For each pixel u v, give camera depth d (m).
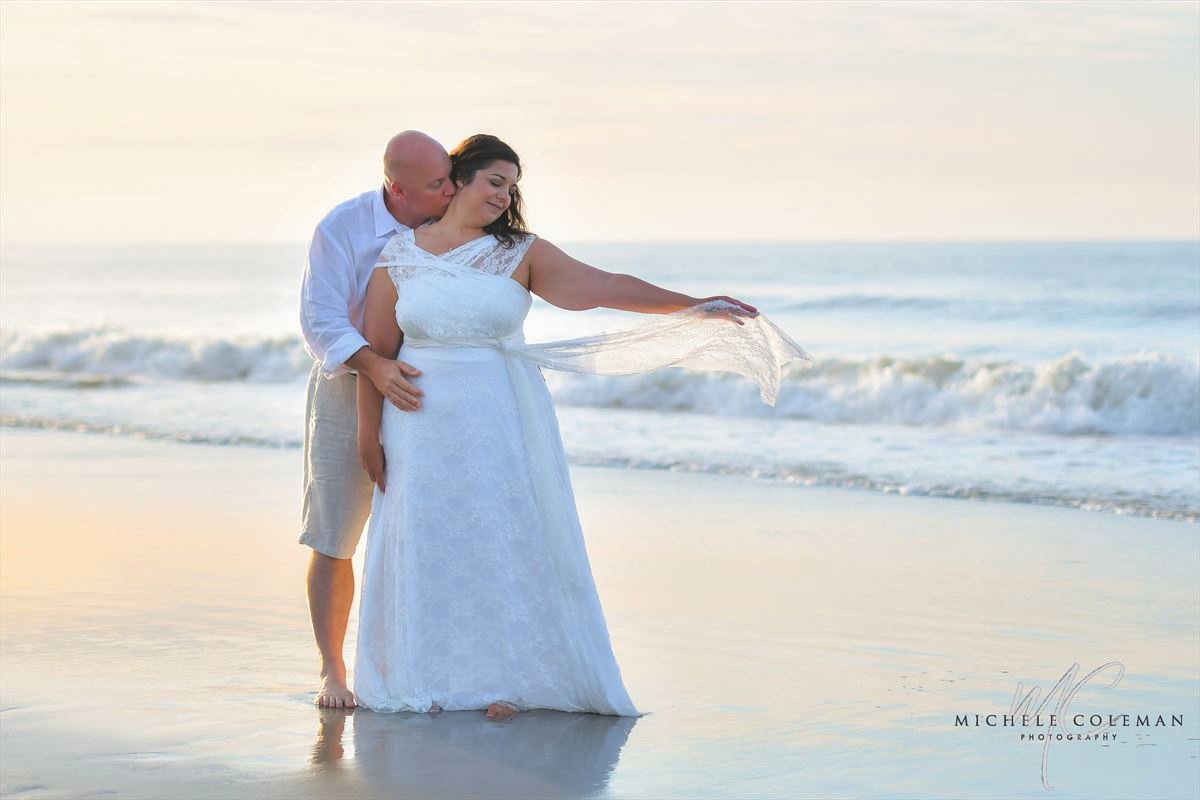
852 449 11.91
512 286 4.29
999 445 12.25
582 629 4.33
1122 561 7.13
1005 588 6.43
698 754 3.93
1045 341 22.59
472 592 4.33
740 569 6.88
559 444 4.39
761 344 4.33
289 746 3.96
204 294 44.75
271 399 16.69
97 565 6.85
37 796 3.51
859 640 5.39
